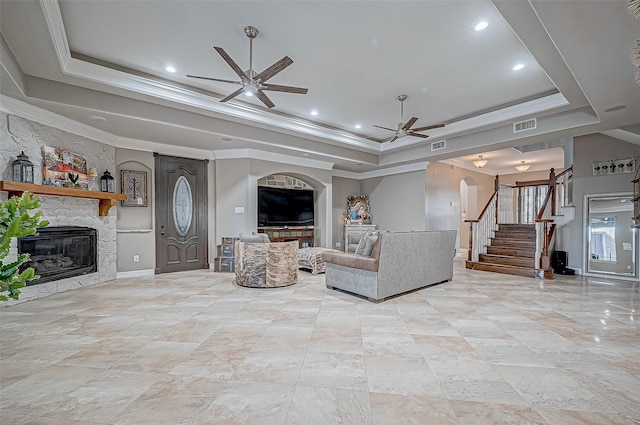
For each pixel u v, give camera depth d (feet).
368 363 7.79
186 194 20.94
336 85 14.23
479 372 7.38
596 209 19.60
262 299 13.66
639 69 7.07
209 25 9.90
